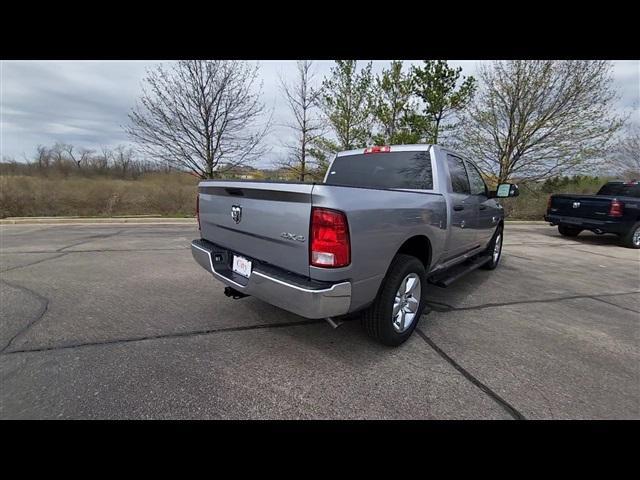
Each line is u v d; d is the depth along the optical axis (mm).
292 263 2312
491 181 15281
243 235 2736
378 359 2723
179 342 2914
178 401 2160
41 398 2139
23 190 13398
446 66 13656
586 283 5219
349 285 2213
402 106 13664
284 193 2275
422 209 2938
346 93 13406
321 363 2637
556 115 13578
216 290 4293
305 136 13844
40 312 3488
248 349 2824
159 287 4391
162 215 13453
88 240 7965
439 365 2664
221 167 12906
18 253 6410
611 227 8562
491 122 14367
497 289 4785
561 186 17281
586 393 2359
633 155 17922
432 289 4734
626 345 3102
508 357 2828
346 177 4203
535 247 8555
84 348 2766
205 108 11523
